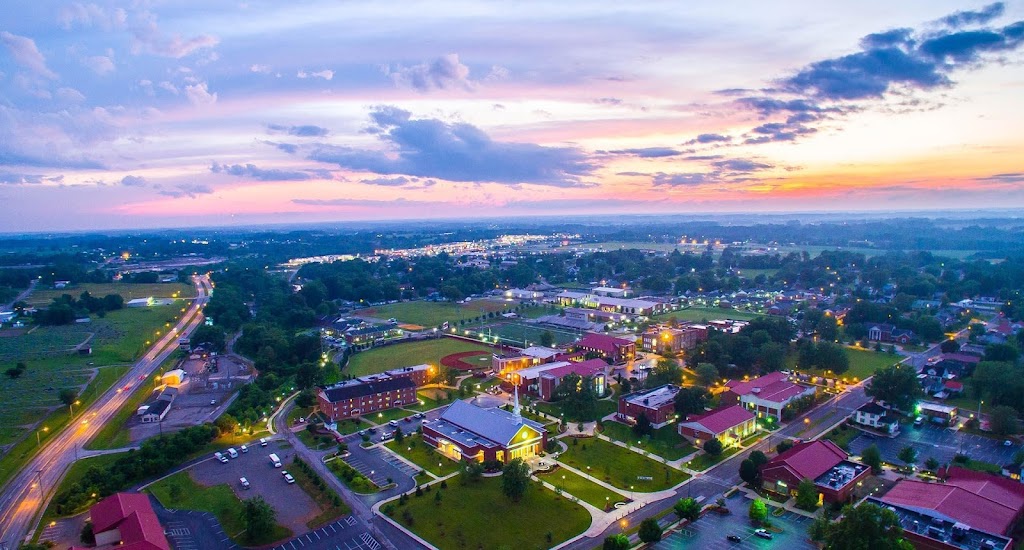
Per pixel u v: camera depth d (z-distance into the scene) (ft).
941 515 393.50
